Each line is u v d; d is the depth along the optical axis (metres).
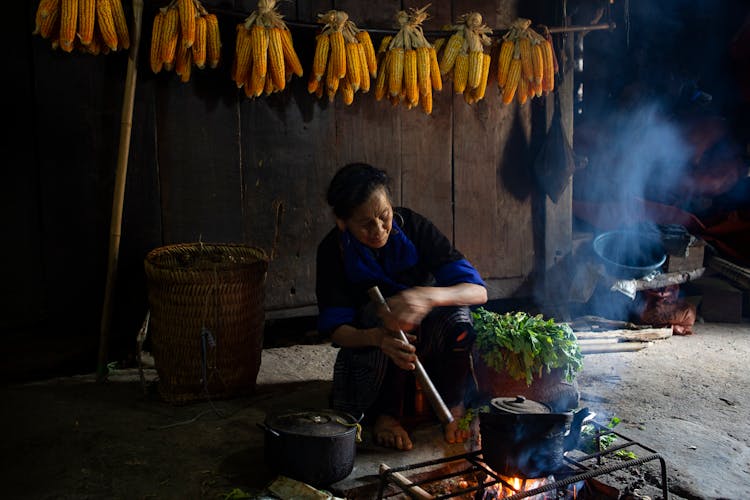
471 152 4.85
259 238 4.38
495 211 4.98
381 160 4.62
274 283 4.46
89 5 3.24
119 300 4.09
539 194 5.07
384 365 2.90
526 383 3.13
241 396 3.63
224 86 4.14
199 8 3.59
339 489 2.63
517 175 5.01
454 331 2.96
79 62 3.82
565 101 4.92
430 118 4.70
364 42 3.90
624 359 4.43
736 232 5.84
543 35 4.53
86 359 4.05
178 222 4.16
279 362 4.26
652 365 4.31
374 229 2.70
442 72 4.19
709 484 2.74
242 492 2.62
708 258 5.59
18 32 3.70
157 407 3.48
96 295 4.04
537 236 5.12
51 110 3.81
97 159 3.94
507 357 3.13
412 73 3.95
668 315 4.98
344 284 3.03
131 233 4.06
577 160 5.04
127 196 4.02
